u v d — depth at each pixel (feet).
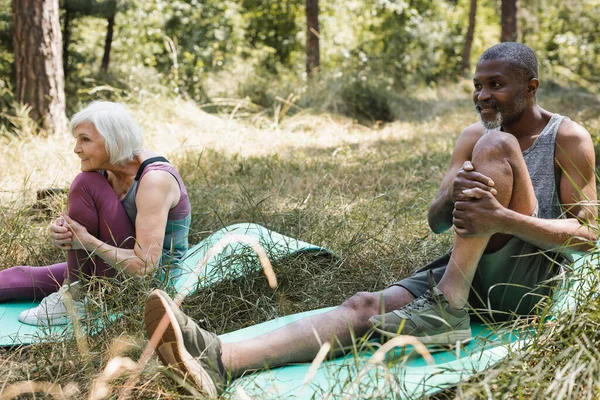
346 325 8.90
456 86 52.24
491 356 8.59
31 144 23.02
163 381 8.20
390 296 9.32
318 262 12.78
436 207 10.21
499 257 9.30
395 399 7.51
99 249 10.40
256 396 7.83
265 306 11.29
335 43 66.39
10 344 9.86
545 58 66.90
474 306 9.87
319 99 39.68
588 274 8.82
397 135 32.76
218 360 8.29
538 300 9.46
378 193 18.81
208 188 18.60
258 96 39.29
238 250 11.91
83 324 9.84
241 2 61.16
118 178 11.10
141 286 10.30
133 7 41.11
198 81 40.42
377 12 69.21
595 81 58.39
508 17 49.78
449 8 75.56
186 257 11.64
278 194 17.76
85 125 10.56
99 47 41.81
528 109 9.71
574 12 71.56
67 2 33.32
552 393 7.13
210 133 29.07
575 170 9.53
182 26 46.14
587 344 7.63
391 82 46.55
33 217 14.92
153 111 31.19
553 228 8.95
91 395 7.77
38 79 25.86
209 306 10.91
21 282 11.50
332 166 22.80
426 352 7.07
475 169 8.93
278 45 64.39
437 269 9.73
